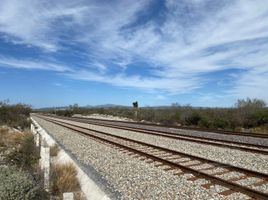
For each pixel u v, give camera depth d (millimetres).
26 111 71438
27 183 6316
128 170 10125
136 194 7594
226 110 33969
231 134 20562
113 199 7348
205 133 21766
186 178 8766
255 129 25656
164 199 7102
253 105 31172
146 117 49312
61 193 7941
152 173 9516
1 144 15562
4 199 5809
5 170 6895
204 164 10688
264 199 6602
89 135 21125
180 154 12469
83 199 7781
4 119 33188
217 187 7723
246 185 7910
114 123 37750
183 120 36750
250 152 12930
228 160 11547
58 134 24391
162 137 19688
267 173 9125
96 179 9164
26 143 13008
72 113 96062
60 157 13430
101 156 13016
